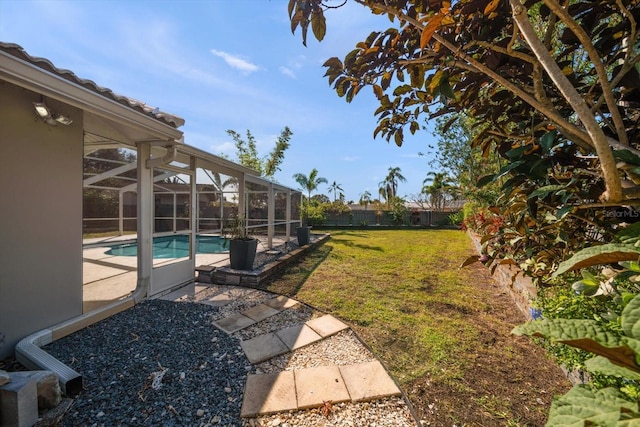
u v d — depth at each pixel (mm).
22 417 1981
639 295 802
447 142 8484
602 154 1093
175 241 5816
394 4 1660
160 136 4230
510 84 1562
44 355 2713
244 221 6863
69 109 3523
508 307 4418
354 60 2178
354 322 3861
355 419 2168
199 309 4227
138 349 3080
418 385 2570
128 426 2066
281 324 3777
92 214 7148
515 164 1594
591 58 1315
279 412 2219
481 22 1653
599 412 791
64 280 3461
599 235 2303
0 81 2883
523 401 2377
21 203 3062
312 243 10625
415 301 4684
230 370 2748
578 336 818
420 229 19391
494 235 2561
